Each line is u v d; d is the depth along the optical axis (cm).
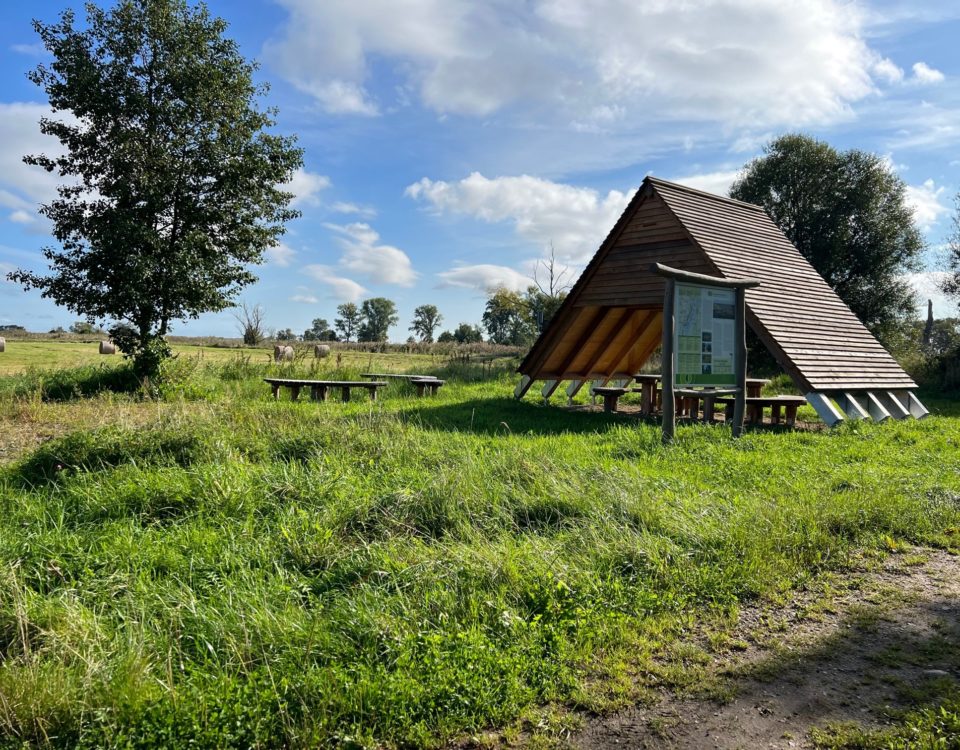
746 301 1373
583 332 1708
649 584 472
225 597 428
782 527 572
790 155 3703
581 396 2016
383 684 334
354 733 309
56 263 1831
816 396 1310
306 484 671
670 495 660
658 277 1497
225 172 1919
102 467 751
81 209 1856
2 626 382
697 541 537
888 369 1572
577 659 381
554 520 607
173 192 1897
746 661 388
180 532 550
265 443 848
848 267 3591
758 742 312
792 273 1636
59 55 1794
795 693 354
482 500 623
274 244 2112
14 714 300
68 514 609
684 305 1084
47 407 1265
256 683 331
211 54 1950
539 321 3962
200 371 1916
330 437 868
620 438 1052
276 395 1655
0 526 559
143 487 650
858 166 3603
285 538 535
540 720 330
